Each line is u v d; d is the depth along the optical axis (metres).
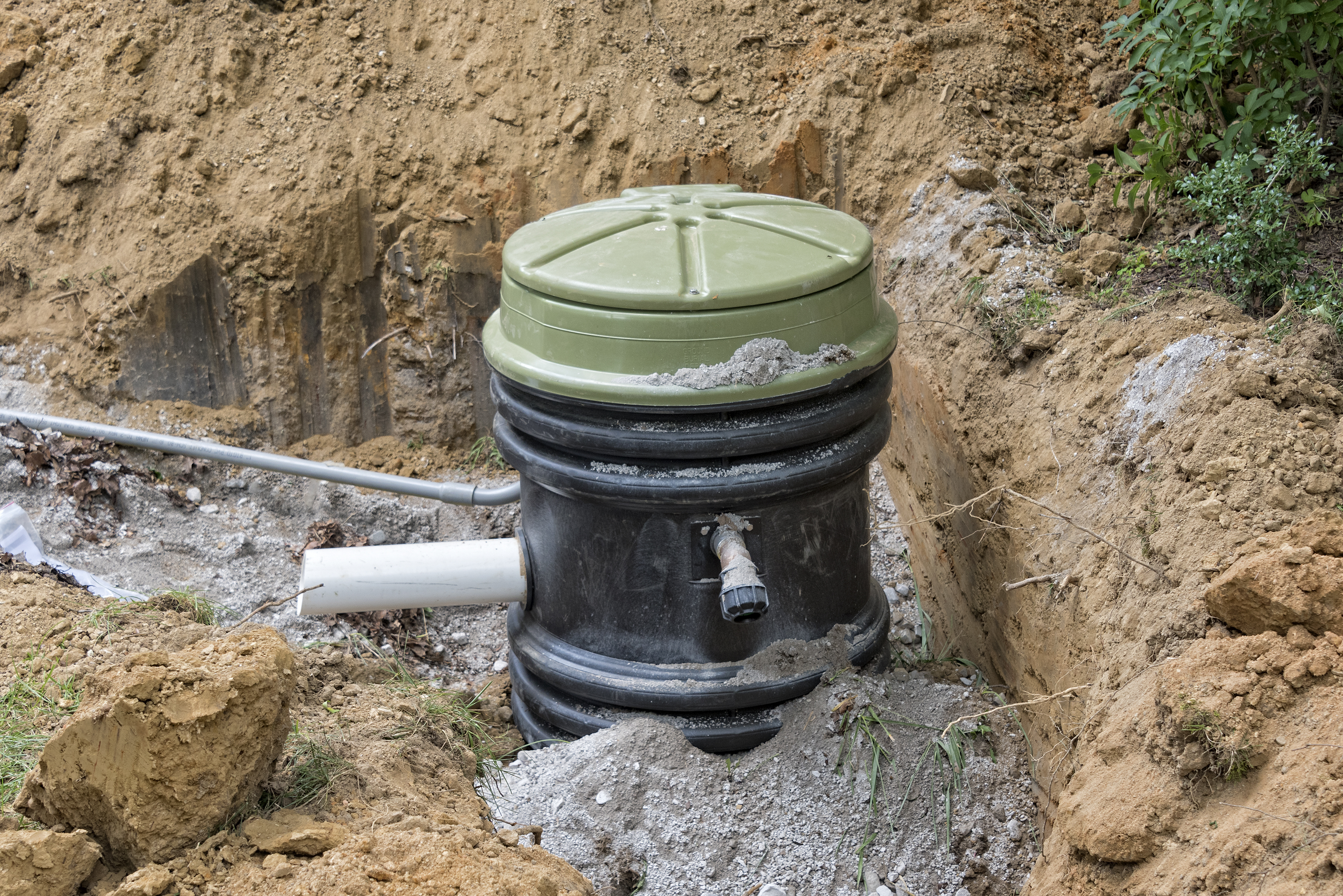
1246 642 2.39
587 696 3.62
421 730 3.24
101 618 3.46
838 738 3.47
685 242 3.37
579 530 3.50
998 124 5.33
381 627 4.53
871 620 3.80
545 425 3.33
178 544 4.87
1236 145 4.29
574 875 2.55
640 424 3.21
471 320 5.45
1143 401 3.34
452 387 5.52
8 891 2.11
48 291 5.51
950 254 4.77
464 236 5.37
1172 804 2.30
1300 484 2.79
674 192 3.98
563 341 3.23
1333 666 2.27
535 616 3.83
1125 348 3.58
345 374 5.49
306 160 5.39
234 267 5.32
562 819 3.34
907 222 5.21
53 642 3.30
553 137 5.42
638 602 3.49
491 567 3.72
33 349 5.42
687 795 3.38
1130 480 3.21
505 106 5.49
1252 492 2.79
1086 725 2.77
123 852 2.28
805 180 5.45
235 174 5.41
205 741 2.27
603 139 5.42
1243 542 2.69
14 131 5.68
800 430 3.25
